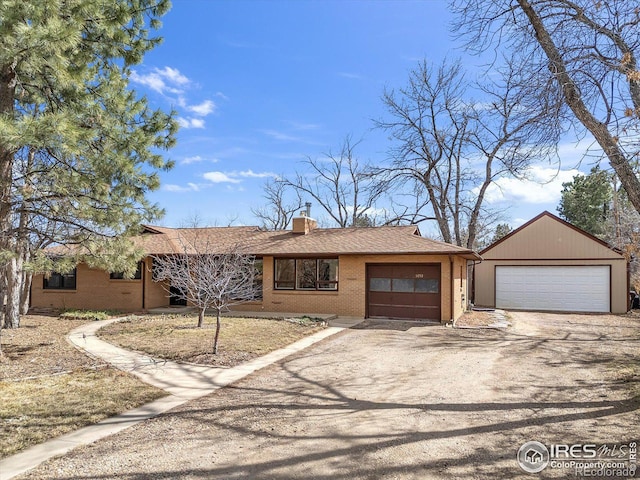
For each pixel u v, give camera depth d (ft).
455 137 89.04
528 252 73.97
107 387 23.45
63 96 30.83
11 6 21.81
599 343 38.14
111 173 30.55
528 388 23.30
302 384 24.38
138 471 13.51
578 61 21.08
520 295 73.97
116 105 33.42
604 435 16.53
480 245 126.00
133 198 33.27
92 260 33.04
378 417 18.66
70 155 27.66
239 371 27.43
